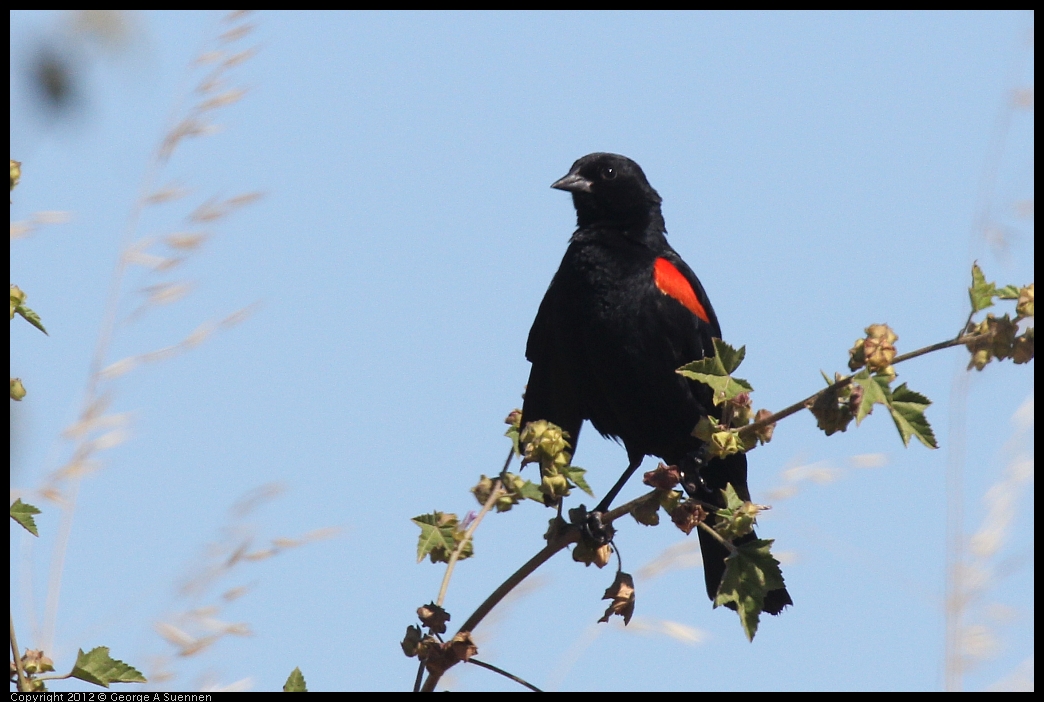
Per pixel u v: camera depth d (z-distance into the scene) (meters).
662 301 10.09
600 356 10.16
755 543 6.23
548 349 10.54
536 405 10.44
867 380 5.94
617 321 10.08
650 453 10.56
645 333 10.06
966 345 5.86
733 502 6.40
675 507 6.52
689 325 10.16
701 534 9.53
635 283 10.15
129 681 5.75
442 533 6.32
